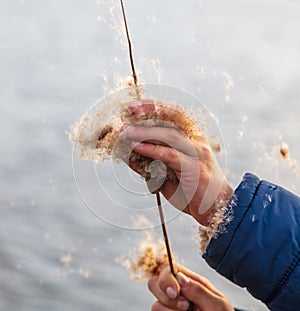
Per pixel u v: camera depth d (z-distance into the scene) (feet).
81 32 11.96
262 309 4.67
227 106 8.14
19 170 7.67
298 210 2.62
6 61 11.07
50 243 6.12
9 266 5.87
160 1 12.47
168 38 10.57
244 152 6.61
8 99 9.59
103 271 5.66
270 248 2.59
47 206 6.77
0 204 6.94
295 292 2.58
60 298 5.53
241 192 2.64
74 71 10.22
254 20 12.48
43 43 11.76
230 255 2.61
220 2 13.41
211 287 2.61
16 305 5.43
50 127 8.64
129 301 5.40
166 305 2.54
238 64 9.93
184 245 4.85
